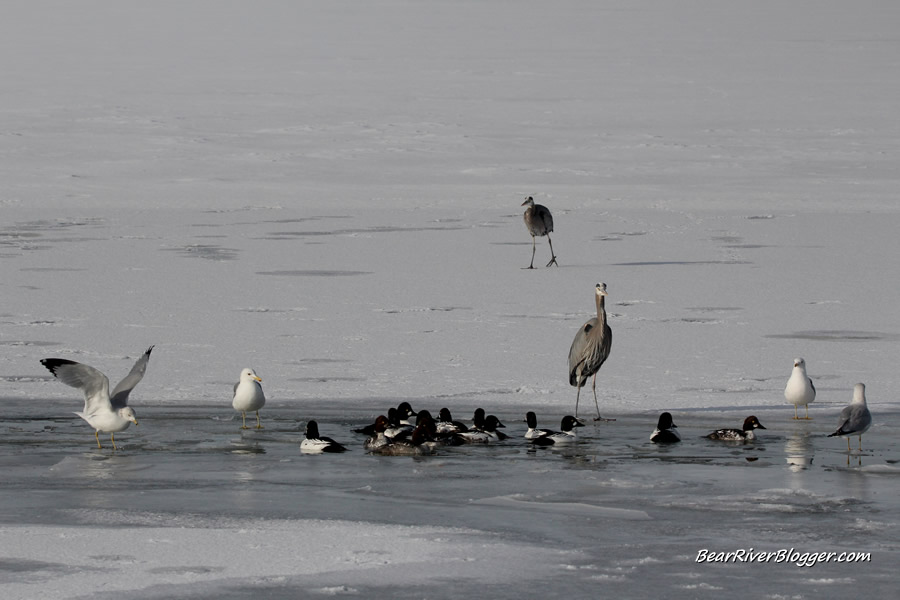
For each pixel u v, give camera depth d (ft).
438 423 53.88
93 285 103.19
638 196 180.24
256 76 437.99
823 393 64.49
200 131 284.00
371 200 177.47
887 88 390.63
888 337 81.30
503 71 457.27
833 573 33.50
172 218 155.02
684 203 171.12
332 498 42.19
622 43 590.55
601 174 212.43
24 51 547.90
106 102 345.51
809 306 94.12
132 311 91.04
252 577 32.53
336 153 247.09
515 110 333.62
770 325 86.12
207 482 44.83
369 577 32.68
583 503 41.47
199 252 124.36
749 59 502.79
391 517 39.37
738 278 108.37
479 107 341.41
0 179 199.41
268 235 138.41
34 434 54.19
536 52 544.62
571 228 145.59
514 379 68.39
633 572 33.47
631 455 50.16
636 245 131.34
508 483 44.73
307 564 33.78
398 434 51.47
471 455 50.37
